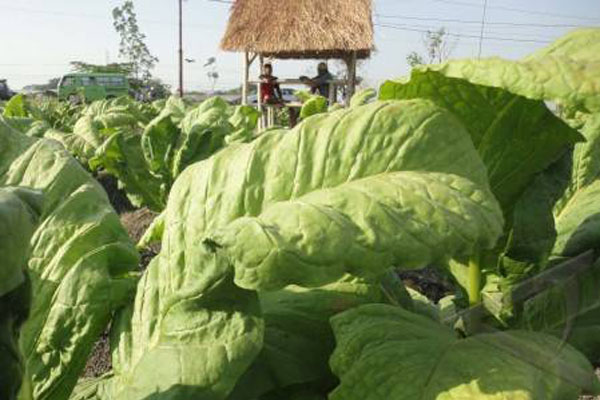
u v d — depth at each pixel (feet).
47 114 36.70
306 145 4.92
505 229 6.12
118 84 115.24
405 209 4.17
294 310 5.74
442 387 4.51
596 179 7.06
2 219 3.42
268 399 5.31
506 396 4.32
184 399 4.57
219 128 18.90
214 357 4.68
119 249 5.96
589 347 5.48
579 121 7.04
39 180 6.13
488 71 4.61
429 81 5.17
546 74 4.35
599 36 4.77
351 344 5.08
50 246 5.85
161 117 20.08
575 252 5.93
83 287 5.67
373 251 3.94
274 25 51.60
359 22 48.49
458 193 4.39
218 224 4.92
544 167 5.80
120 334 5.53
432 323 5.51
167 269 5.17
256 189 4.90
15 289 3.72
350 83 51.55
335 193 4.39
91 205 6.07
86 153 22.38
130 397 4.75
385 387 4.67
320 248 3.89
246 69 56.49
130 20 140.36
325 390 5.40
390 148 4.77
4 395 3.73
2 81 111.75
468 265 6.28
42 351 5.61
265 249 3.90
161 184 20.66
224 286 4.80
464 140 4.90
